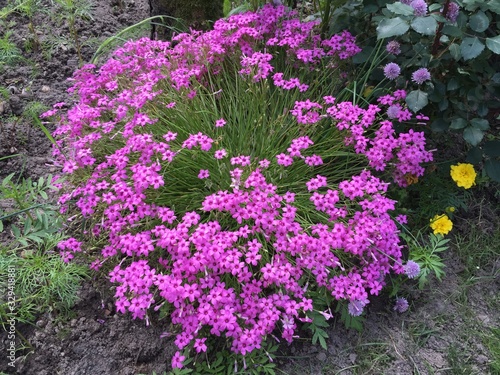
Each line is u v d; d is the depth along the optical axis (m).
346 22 0.90
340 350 0.71
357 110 0.76
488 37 0.77
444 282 0.79
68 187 0.79
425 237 0.82
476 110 0.81
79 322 0.72
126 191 0.68
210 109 0.86
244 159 0.70
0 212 0.83
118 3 1.21
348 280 0.67
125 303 0.63
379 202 0.69
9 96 0.98
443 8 0.77
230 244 0.64
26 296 0.73
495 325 0.74
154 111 0.81
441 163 0.88
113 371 0.69
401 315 0.75
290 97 0.90
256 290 0.65
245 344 0.62
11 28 1.11
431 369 0.69
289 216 0.66
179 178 0.79
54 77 1.05
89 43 1.11
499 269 0.80
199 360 0.68
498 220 0.86
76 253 0.74
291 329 0.64
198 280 0.67
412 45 0.81
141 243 0.67
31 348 0.70
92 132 0.80
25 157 0.91
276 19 0.91
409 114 0.77
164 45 0.89
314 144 0.81
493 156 0.81
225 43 0.89
